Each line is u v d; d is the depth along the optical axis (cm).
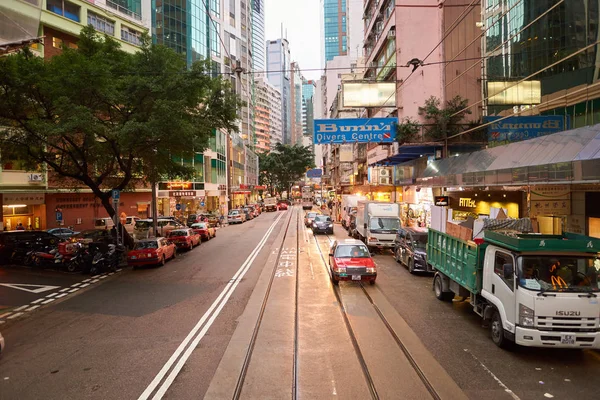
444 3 2495
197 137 1939
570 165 1043
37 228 2939
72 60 1680
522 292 760
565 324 736
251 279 1534
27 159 1839
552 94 1576
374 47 3469
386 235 2152
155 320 1045
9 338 938
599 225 1277
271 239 2875
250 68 9550
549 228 1399
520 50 1738
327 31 15150
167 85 1702
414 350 805
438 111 2264
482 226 994
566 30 1506
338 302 1188
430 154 2500
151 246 1903
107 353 820
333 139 2233
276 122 17738
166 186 4303
